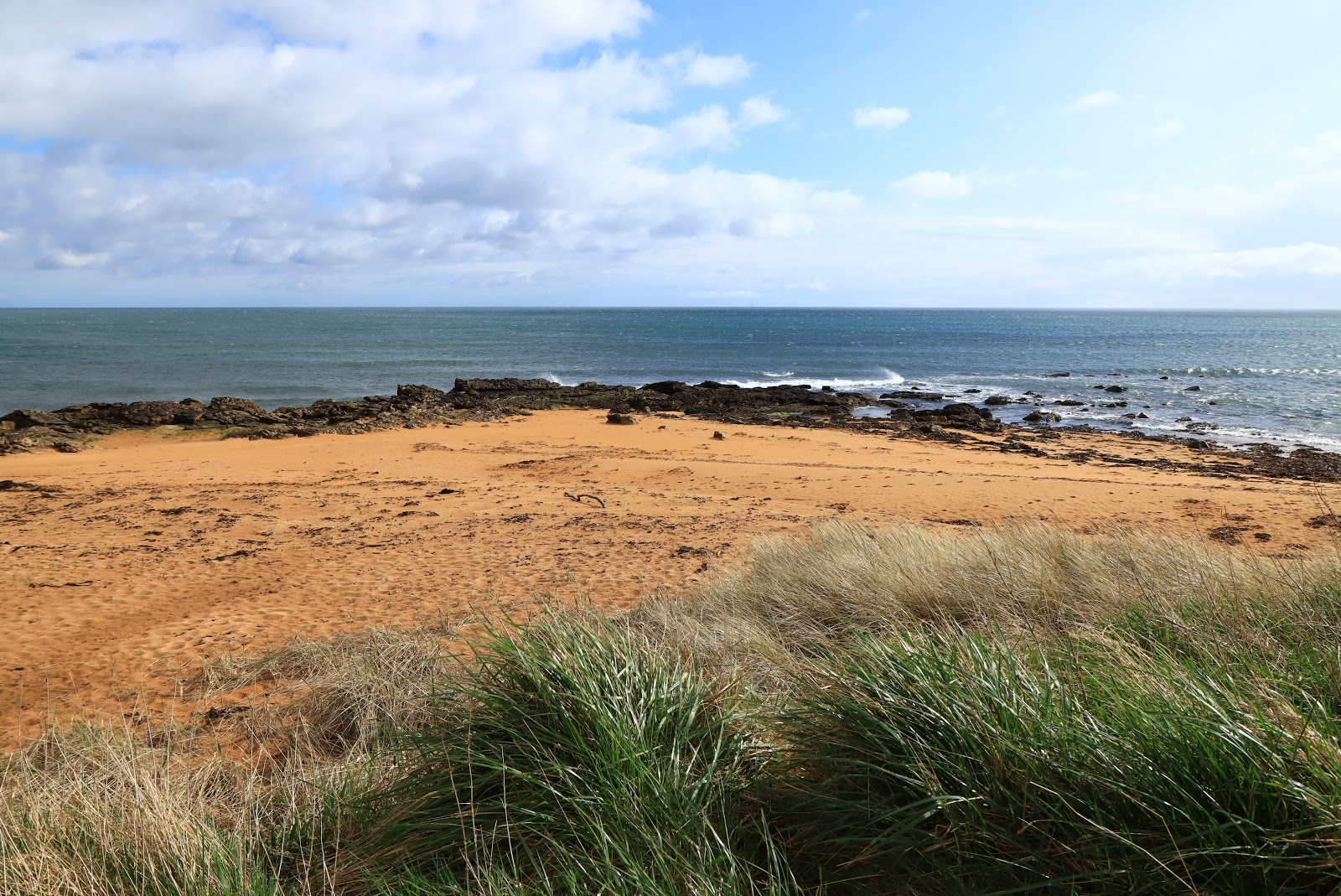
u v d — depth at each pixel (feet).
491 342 291.58
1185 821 6.29
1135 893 5.99
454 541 34.45
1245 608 13.46
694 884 6.86
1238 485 54.24
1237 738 6.59
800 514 41.98
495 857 8.08
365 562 30.53
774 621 18.01
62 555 31.83
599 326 453.58
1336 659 9.52
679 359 218.38
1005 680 8.47
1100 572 18.20
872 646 9.75
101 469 59.93
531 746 9.10
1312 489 52.70
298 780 10.87
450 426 88.99
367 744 12.91
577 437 80.48
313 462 63.05
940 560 20.30
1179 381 153.17
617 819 7.82
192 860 7.76
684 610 19.90
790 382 161.07
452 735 10.00
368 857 8.38
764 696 11.68
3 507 43.16
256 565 30.14
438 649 17.72
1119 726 7.43
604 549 32.37
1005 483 53.06
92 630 22.16
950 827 6.86
